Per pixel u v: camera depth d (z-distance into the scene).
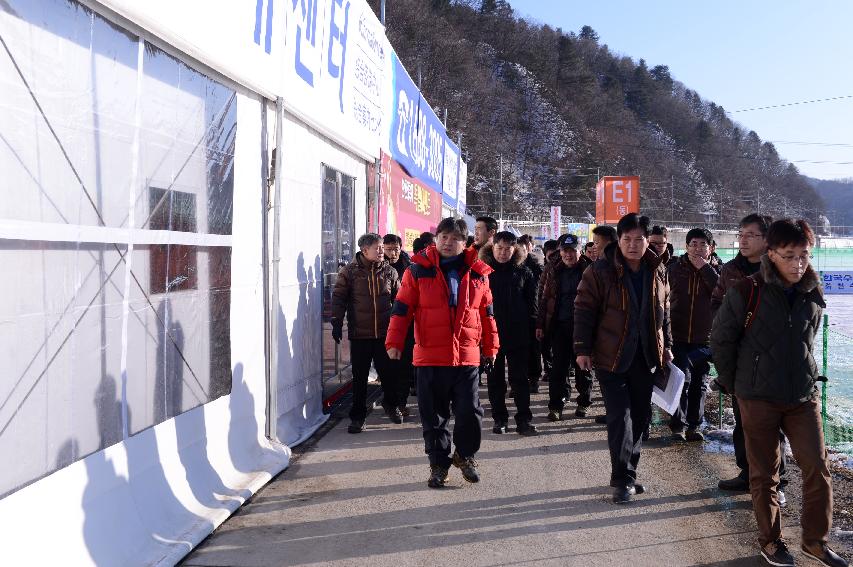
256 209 4.91
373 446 5.57
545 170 94.75
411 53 66.25
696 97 160.75
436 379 4.54
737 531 3.84
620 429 4.29
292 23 5.38
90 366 3.05
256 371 4.94
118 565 3.06
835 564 3.31
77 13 2.93
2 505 2.52
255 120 4.88
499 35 114.81
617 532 3.81
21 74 2.61
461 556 3.48
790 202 125.81
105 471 3.15
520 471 4.93
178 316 3.83
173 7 3.60
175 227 3.79
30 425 2.67
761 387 3.39
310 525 3.87
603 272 4.36
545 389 8.49
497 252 5.90
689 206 104.75
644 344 4.30
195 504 3.82
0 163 2.51
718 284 4.60
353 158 7.67
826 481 3.34
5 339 2.54
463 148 72.12
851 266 28.55
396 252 6.47
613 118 116.19
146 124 3.48
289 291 5.58
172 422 3.78
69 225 2.89
